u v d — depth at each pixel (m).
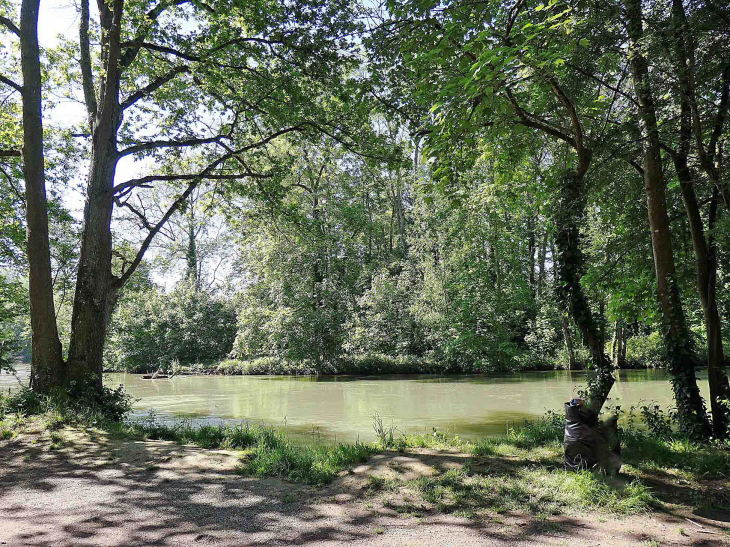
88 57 12.70
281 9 12.49
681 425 8.90
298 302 31.05
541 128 8.83
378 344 33.19
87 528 4.63
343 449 7.61
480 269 30.62
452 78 6.40
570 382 22.61
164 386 24.78
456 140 7.69
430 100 7.69
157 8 12.12
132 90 14.96
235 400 18.30
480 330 29.73
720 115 8.55
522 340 33.22
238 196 17.61
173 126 14.82
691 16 7.71
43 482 6.24
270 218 17.72
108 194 12.18
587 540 4.29
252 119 15.09
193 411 15.43
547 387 20.67
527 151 10.77
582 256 8.24
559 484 5.68
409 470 6.48
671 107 8.98
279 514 5.04
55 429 9.16
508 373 28.62
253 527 4.66
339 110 14.47
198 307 38.72
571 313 8.09
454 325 29.95
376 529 4.58
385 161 14.62
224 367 33.41
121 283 12.44
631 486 5.61
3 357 13.25
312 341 31.05
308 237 18.11
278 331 30.30
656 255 9.59
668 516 4.88
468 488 5.67
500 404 15.71
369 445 8.30
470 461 6.77
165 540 4.33
